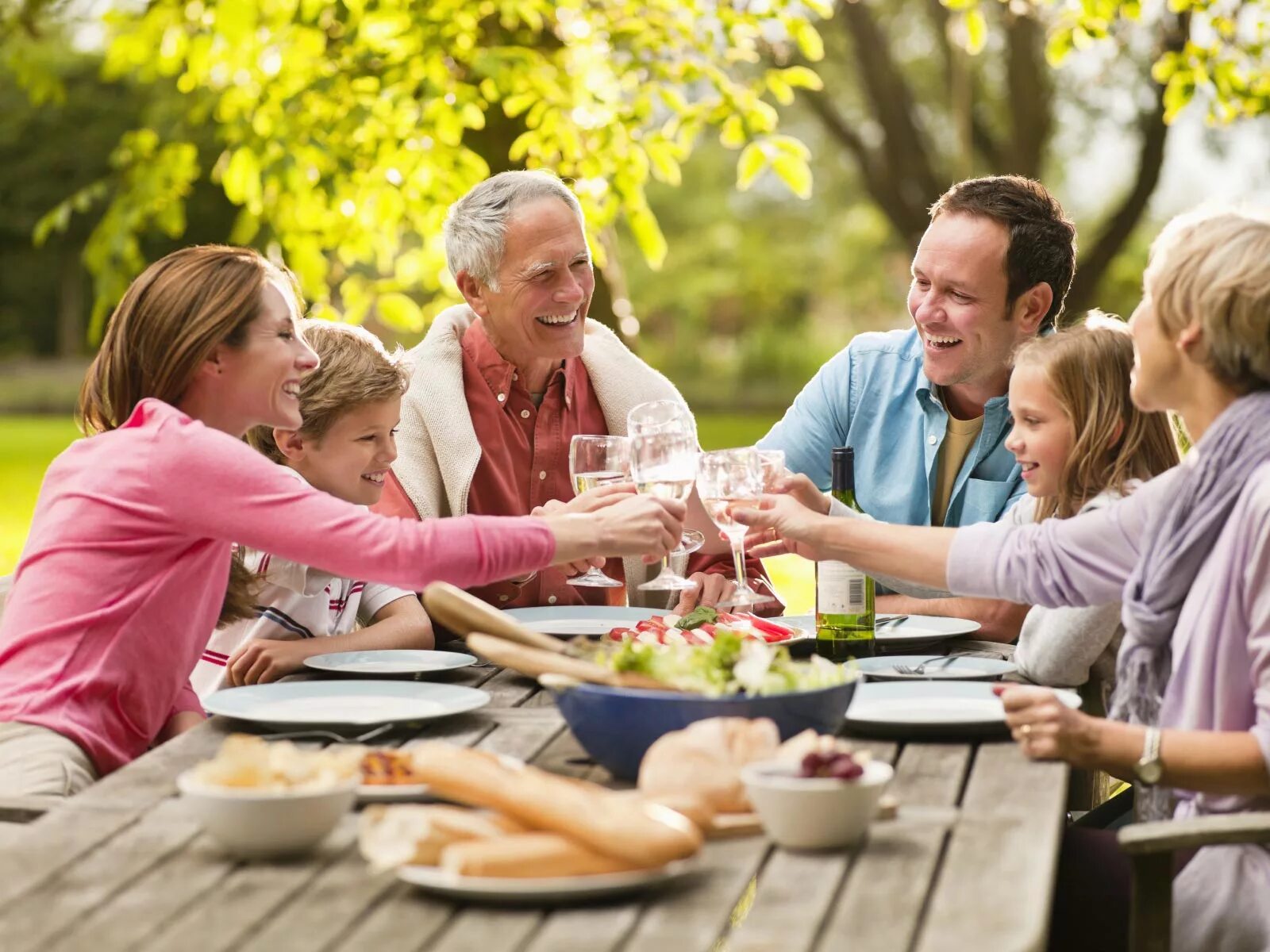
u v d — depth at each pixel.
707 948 1.47
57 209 8.38
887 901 1.60
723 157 31.84
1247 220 2.31
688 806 1.78
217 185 26.28
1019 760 2.17
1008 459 3.89
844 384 4.10
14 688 2.63
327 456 3.33
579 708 2.01
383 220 7.00
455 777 1.64
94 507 2.68
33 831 1.86
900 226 16.73
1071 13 6.93
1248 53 7.21
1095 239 15.52
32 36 9.01
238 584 3.07
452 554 2.59
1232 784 2.15
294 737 2.31
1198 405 2.39
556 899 1.58
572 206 3.78
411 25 6.80
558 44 7.32
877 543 2.70
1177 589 2.38
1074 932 2.45
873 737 2.32
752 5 7.11
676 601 3.71
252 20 6.81
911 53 20.09
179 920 1.56
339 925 1.54
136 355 2.84
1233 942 2.22
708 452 2.76
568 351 3.79
